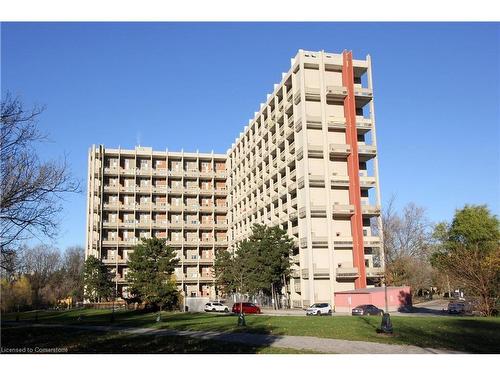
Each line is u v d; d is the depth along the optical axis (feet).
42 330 103.65
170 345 66.18
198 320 119.24
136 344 68.74
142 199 314.55
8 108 70.59
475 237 260.42
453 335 70.74
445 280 249.55
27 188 73.05
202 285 315.99
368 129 215.92
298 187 214.07
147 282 188.55
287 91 235.61
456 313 149.48
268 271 204.33
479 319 98.73
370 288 191.31
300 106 215.92
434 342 64.54
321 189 209.87
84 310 231.09
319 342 67.77
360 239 202.18
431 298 300.40
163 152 321.73
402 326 84.79
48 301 303.07
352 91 215.31
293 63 224.12
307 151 207.31
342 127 214.48
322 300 199.11
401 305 184.75
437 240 275.59
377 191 210.38
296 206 223.10
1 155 71.15
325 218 206.18
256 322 104.83
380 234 185.57
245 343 66.74
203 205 330.13
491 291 117.39
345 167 213.46
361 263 199.93
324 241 201.77
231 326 95.04
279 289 226.17
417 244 225.56
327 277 201.05
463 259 123.85
